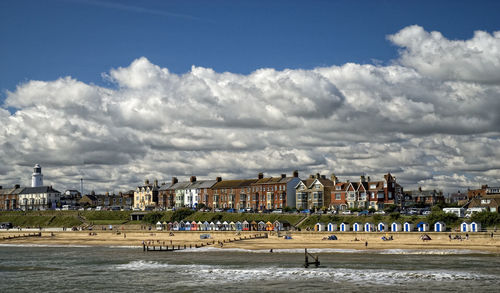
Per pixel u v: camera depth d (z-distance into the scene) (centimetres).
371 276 7831
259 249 11531
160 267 9175
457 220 12962
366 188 18288
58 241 15162
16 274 8681
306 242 12169
